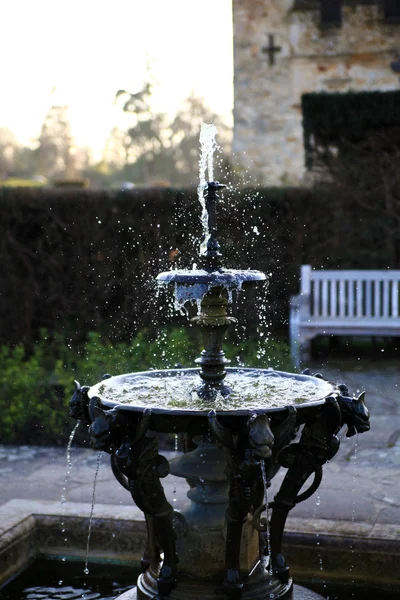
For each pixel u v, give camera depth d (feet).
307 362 27.30
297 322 27.09
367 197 30.71
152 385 10.97
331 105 32.19
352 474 15.40
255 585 9.67
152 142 105.70
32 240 31.27
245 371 11.91
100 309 31.30
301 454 9.47
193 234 30.48
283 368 22.79
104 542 12.16
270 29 43.06
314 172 32.60
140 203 30.63
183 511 10.31
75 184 38.86
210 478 10.09
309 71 42.88
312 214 30.68
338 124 32.19
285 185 34.83
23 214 31.24
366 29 41.83
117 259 31.01
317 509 13.10
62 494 14.33
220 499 10.16
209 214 9.92
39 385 20.67
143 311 30.94
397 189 30.50
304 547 11.41
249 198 30.50
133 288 30.94
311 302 28.99
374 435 18.53
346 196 30.68
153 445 9.16
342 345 32.22
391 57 41.75
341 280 27.99
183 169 107.14
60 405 19.97
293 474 9.52
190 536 9.93
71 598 11.18
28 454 17.42
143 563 10.34
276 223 30.71
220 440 8.50
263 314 30.66
